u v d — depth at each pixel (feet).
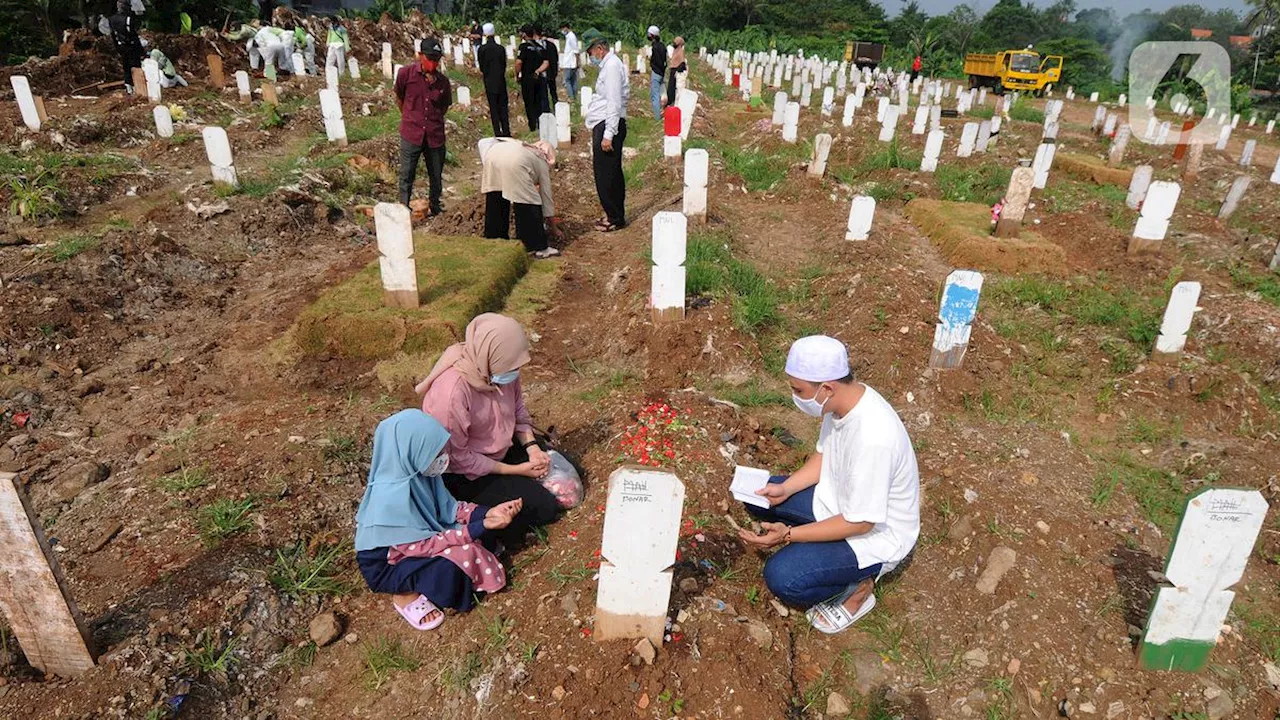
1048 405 16.16
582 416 14.43
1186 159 41.32
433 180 26.66
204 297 20.03
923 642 9.91
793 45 155.63
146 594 9.68
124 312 18.76
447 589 9.53
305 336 16.60
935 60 134.51
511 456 12.11
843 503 9.14
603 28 153.17
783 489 10.56
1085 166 40.37
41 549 7.61
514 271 21.18
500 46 35.83
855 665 9.59
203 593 9.74
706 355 16.22
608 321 18.51
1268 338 18.38
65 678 8.53
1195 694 9.07
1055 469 13.71
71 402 14.93
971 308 15.62
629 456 12.36
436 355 16.39
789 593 9.53
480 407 10.81
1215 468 14.07
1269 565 11.89
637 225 26.76
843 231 26.13
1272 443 15.08
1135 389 16.57
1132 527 12.17
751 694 8.46
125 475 12.46
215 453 12.90
